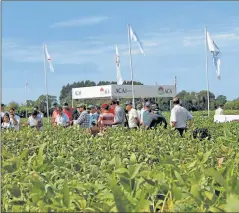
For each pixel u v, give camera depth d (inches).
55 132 406.3
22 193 135.3
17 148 283.0
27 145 295.7
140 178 124.4
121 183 121.3
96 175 162.2
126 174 123.3
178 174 123.9
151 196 122.7
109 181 115.6
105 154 235.6
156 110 578.9
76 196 126.3
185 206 111.7
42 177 150.7
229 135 235.0
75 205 124.0
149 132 346.6
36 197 122.0
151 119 547.8
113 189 104.8
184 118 559.8
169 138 296.5
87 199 130.8
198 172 130.4
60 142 298.7
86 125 685.9
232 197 106.2
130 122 681.6
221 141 233.5
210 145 236.7
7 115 592.7
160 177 134.4
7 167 159.9
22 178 148.0
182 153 208.2
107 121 666.8
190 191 114.5
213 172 115.5
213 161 174.9
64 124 744.3
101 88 1617.9
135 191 120.9
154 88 1705.2
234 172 150.1
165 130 358.6
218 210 104.9
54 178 159.2
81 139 317.1
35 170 163.9
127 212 102.3
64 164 184.9
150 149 245.0
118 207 102.4
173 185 115.5
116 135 343.3
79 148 257.6
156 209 124.9
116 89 1593.3
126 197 108.6
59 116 751.7
